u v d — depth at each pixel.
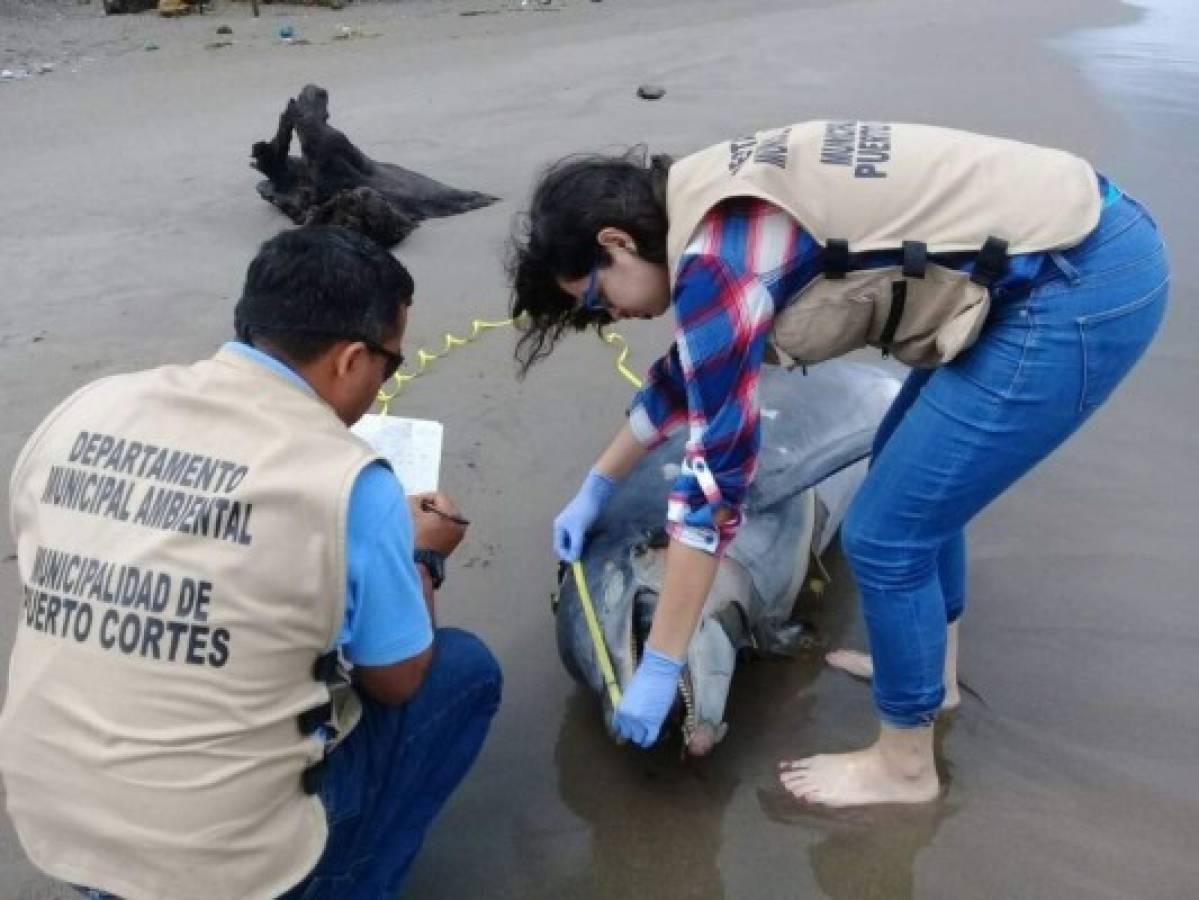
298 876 1.77
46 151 6.53
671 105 7.13
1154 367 4.04
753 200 1.92
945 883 2.29
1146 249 2.03
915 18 10.02
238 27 9.93
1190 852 2.33
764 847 2.38
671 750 2.62
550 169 2.09
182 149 6.49
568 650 2.64
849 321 2.01
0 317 4.52
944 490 2.10
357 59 8.57
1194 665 2.79
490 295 4.58
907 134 2.04
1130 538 3.22
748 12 10.45
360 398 1.89
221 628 1.63
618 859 2.36
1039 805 2.45
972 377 2.04
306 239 1.82
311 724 1.76
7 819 2.38
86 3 11.02
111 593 1.65
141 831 1.66
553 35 9.43
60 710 1.67
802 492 2.84
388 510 1.73
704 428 1.98
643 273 2.01
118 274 4.88
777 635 2.84
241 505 1.64
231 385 1.74
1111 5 10.70
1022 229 1.93
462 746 2.19
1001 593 3.04
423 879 2.32
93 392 1.81
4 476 3.49
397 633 1.80
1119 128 6.45
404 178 5.44
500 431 3.71
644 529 2.63
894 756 2.42
